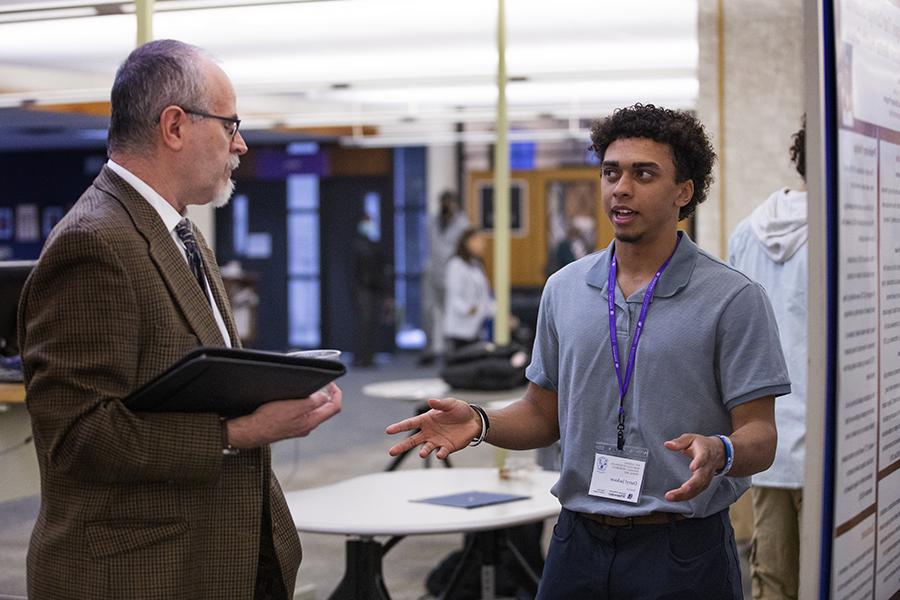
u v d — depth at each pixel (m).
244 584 2.25
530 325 12.60
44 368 2.10
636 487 2.36
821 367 1.96
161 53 2.26
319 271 16.33
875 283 2.19
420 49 7.24
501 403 5.91
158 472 2.10
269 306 16.55
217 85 2.29
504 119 6.14
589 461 2.44
